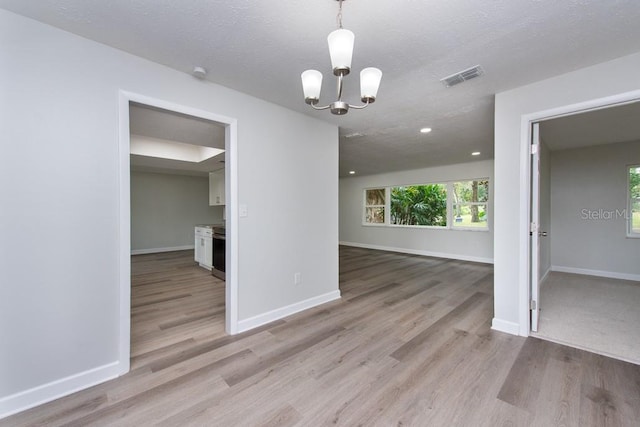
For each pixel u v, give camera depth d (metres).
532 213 2.54
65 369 1.73
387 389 1.78
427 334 2.56
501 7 1.49
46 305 1.67
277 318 2.91
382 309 3.21
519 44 1.84
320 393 1.74
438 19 1.59
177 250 8.02
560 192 5.11
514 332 2.54
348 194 8.91
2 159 1.55
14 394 1.58
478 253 6.22
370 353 2.22
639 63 1.95
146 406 1.62
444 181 6.60
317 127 3.34
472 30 1.69
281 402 1.67
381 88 2.48
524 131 2.45
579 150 4.91
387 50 1.90
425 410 1.60
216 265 4.88
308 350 2.27
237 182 2.58
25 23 1.61
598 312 3.08
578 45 1.86
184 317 2.99
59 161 1.71
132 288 4.14
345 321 2.86
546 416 1.55
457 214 6.59
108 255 1.88
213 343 2.39
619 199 4.58
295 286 3.11
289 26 1.66
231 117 2.54
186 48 1.91
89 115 1.82
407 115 3.16
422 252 7.16
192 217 8.37
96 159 1.84
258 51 1.94
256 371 1.98
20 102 1.60
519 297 2.52
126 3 1.48
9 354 1.57
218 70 2.21
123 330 1.94
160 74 2.11
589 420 1.52
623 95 2.00
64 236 1.73
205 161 5.57
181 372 1.96
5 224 1.56
